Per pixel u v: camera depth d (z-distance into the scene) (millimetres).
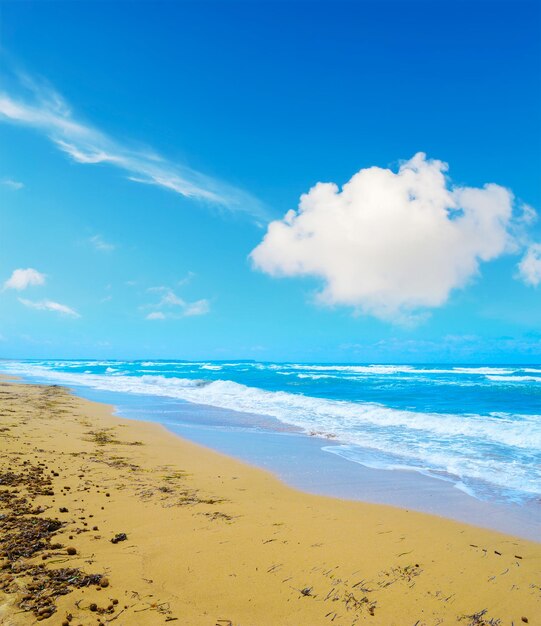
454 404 22453
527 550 5555
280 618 3912
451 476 9188
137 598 4082
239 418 17672
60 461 9172
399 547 5512
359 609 4105
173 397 26062
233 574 4633
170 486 7828
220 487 7965
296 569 4805
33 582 4242
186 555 5031
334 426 15688
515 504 7441
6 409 17219
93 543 5230
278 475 9148
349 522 6355
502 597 4391
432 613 4090
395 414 17578
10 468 8289
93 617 3730
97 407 20516
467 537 5945
